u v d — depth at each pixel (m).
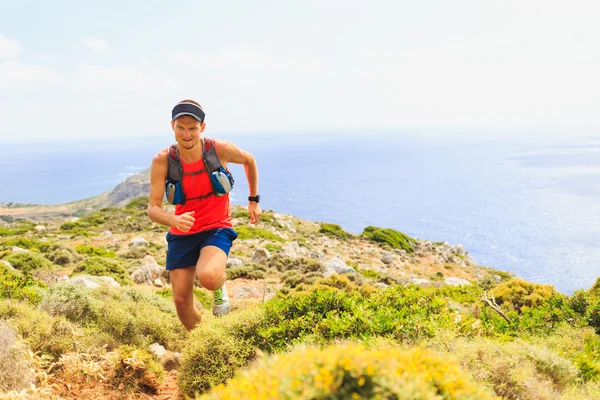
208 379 4.41
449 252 50.44
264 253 25.14
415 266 42.47
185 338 6.73
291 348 4.26
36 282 8.67
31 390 3.53
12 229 49.31
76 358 4.41
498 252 135.62
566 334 6.05
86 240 37.34
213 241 4.38
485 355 3.60
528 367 3.56
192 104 4.12
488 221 193.50
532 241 148.25
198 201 4.38
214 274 4.11
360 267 35.41
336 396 1.57
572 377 3.75
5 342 3.79
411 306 4.99
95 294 7.58
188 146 4.16
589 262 116.62
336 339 4.20
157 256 28.25
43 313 5.38
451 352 3.67
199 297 14.33
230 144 4.53
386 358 1.80
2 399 3.22
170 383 5.09
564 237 151.00
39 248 26.11
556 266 115.38
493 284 30.72
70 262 22.52
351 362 1.68
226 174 4.37
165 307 8.51
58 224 58.41
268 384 1.63
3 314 5.10
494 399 2.03
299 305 5.16
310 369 1.67
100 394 4.41
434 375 1.91
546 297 8.80
